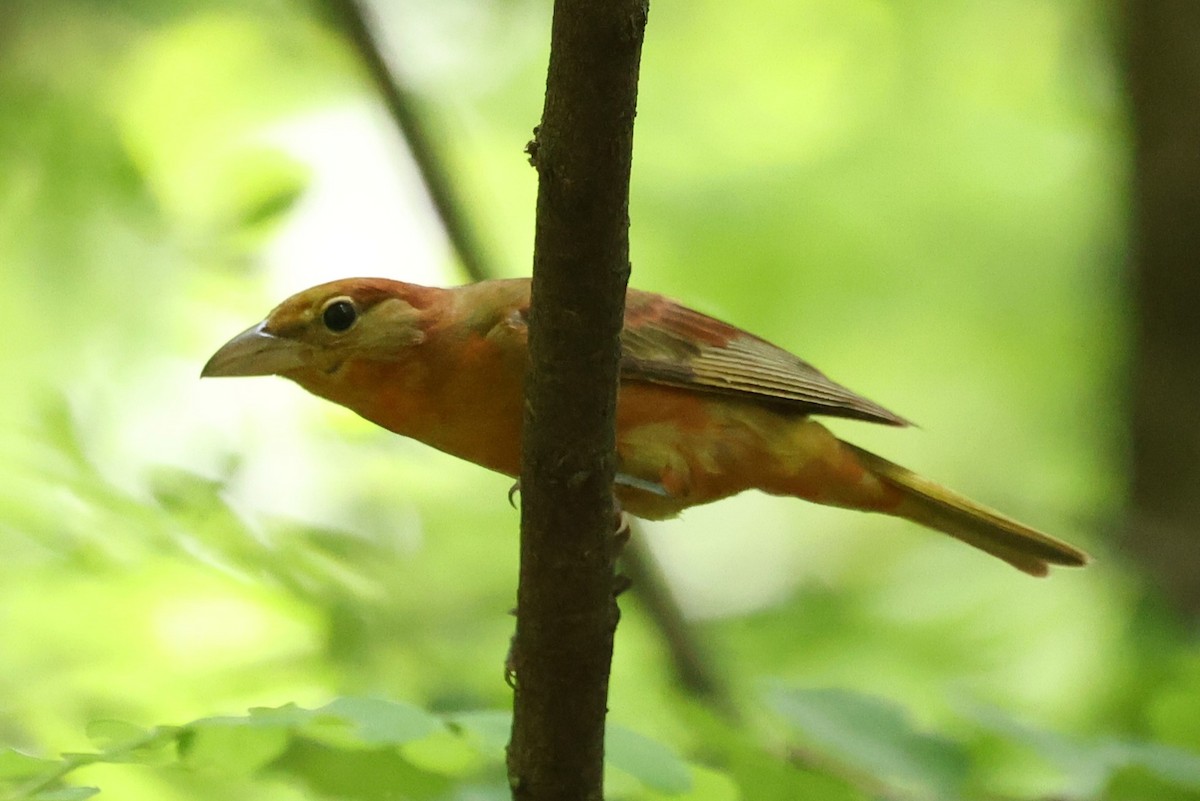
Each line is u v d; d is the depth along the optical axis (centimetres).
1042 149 1794
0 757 609
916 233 1809
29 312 1082
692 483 902
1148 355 1389
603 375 637
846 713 834
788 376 912
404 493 1208
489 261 1270
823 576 1702
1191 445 1352
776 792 782
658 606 1174
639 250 1748
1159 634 1159
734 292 1744
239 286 1092
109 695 977
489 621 1298
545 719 678
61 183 1098
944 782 809
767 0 1783
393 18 1706
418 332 841
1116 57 1448
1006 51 1784
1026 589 1473
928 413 1867
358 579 1020
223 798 846
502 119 1739
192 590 997
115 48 1399
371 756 698
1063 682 1383
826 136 1808
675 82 1808
